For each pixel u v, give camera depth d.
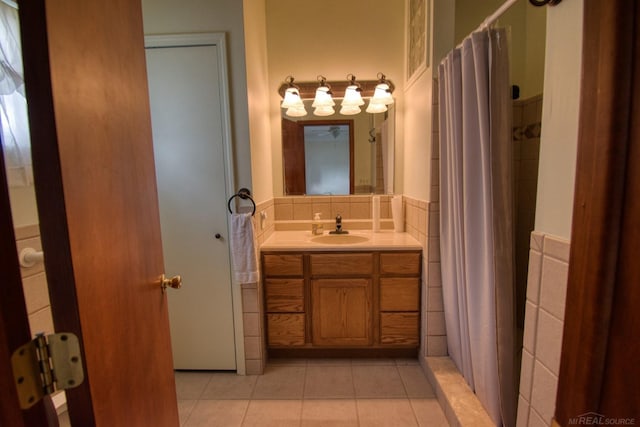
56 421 0.54
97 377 0.62
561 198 0.89
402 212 2.44
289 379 2.01
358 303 2.10
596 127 0.58
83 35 0.61
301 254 2.07
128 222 0.79
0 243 0.44
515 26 2.19
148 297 0.89
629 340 0.54
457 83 1.53
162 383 0.97
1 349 0.44
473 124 1.42
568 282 0.68
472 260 1.50
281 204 2.61
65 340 0.54
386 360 2.19
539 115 2.08
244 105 1.86
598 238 0.58
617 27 0.53
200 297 2.02
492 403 1.43
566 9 0.84
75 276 0.56
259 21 2.19
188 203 1.95
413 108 2.23
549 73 0.91
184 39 1.80
